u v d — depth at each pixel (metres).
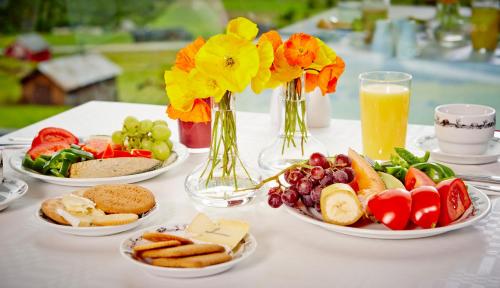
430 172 1.04
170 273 0.76
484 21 3.57
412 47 3.73
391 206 0.86
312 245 0.86
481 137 1.20
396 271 0.79
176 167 1.22
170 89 0.95
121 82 4.32
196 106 0.98
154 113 1.62
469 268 0.79
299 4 4.04
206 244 0.80
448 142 1.23
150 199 0.96
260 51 0.93
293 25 4.07
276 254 0.84
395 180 0.97
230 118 0.98
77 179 1.07
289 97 1.07
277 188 0.95
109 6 4.22
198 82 0.92
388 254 0.83
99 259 0.83
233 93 0.97
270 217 0.97
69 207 0.91
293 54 0.96
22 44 4.22
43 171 1.13
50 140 1.24
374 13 3.73
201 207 1.01
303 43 0.96
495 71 3.57
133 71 4.31
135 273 0.79
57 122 1.54
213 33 4.27
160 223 0.94
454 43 3.70
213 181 1.00
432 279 0.77
